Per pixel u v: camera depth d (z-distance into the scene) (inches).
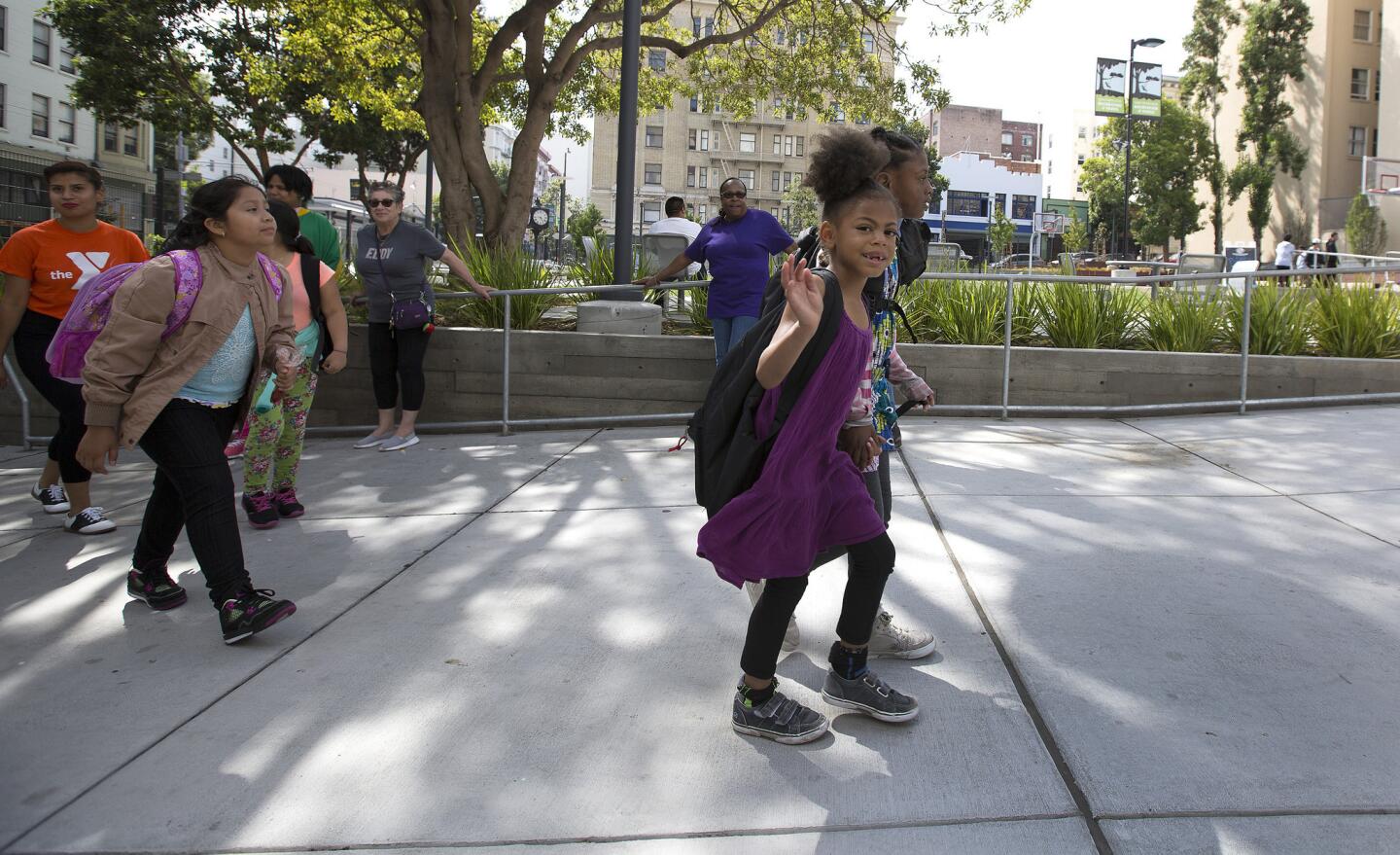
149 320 127.4
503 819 92.4
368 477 235.8
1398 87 1669.5
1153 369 293.4
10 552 180.7
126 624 143.2
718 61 717.3
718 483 100.3
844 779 98.4
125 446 126.6
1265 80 1878.7
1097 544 169.8
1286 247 824.9
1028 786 96.3
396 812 93.7
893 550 107.4
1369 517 181.5
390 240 264.1
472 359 299.0
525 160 535.5
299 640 135.8
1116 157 2222.0
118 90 999.0
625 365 296.5
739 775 99.5
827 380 96.5
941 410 294.8
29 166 1453.0
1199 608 140.1
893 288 113.3
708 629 137.4
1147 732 105.9
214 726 111.3
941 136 3447.3
